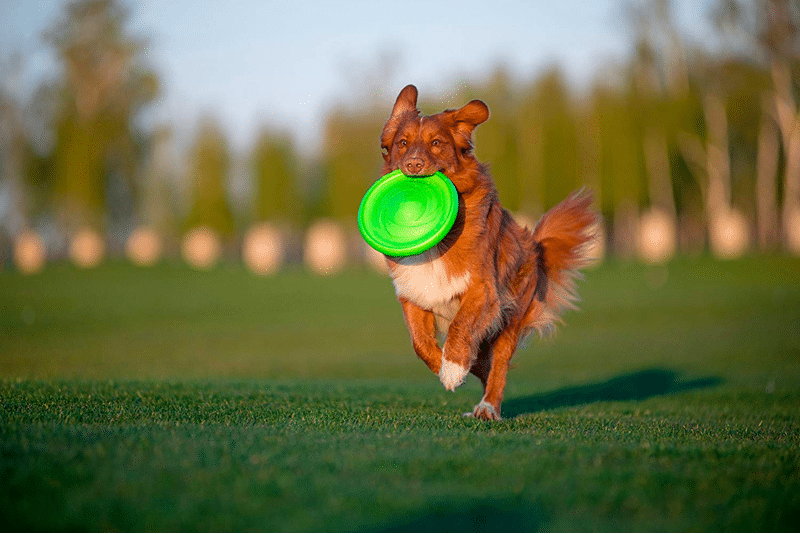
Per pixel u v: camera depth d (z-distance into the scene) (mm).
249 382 10508
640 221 45031
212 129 44562
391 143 7312
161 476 3834
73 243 43156
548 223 8258
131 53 44281
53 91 44125
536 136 43250
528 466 4320
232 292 29484
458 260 6727
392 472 4109
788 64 42125
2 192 44594
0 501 3475
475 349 6668
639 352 16844
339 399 8336
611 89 43156
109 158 45094
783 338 18297
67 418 5707
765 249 44969
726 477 4281
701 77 43969
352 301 27219
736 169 49156
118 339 18656
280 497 3635
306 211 46906
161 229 47031
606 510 3674
